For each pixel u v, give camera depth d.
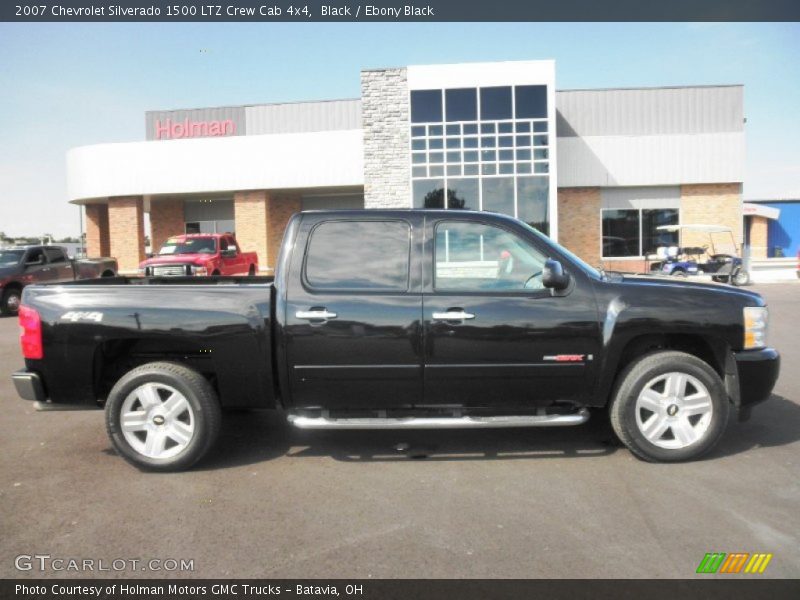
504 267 4.46
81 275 17.78
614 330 4.30
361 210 4.56
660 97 25.05
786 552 3.09
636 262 25.52
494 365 4.33
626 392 4.33
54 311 4.39
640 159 25.16
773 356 4.42
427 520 3.53
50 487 4.11
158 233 30.72
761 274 24.66
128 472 4.39
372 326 4.31
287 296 4.38
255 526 3.49
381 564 3.04
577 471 4.26
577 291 4.36
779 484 3.96
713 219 25.20
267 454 4.75
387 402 4.45
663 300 4.34
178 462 4.34
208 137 27.98
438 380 4.36
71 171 28.00
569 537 3.29
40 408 4.52
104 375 4.73
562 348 4.32
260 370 4.38
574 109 25.14
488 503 3.75
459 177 20.94
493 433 5.18
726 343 4.45
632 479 4.09
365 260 4.46
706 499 3.75
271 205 28.84
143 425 4.38
